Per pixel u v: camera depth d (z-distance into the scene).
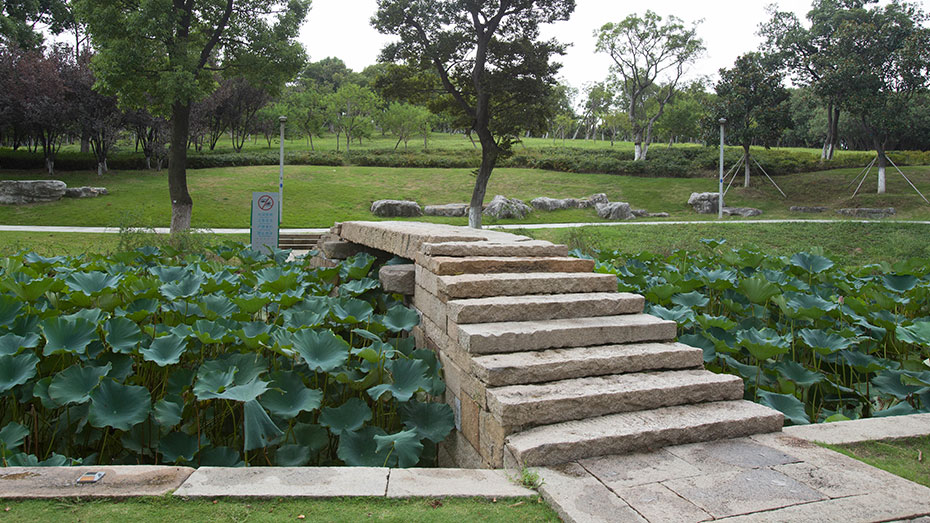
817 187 29.05
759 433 3.25
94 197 22.86
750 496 2.48
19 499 2.37
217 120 38.09
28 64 24.42
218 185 26.83
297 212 23.41
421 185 30.62
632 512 2.34
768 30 31.89
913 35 25.33
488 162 19.80
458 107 20.92
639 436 3.00
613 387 3.36
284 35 16.69
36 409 3.78
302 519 2.30
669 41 35.97
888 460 2.94
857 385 4.89
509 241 5.31
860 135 48.94
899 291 6.62
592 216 25.33
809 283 7.54
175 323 4.73
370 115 44.34
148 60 15.16
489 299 4.09
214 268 6.73
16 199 21.14
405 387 3.72
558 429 3.06
